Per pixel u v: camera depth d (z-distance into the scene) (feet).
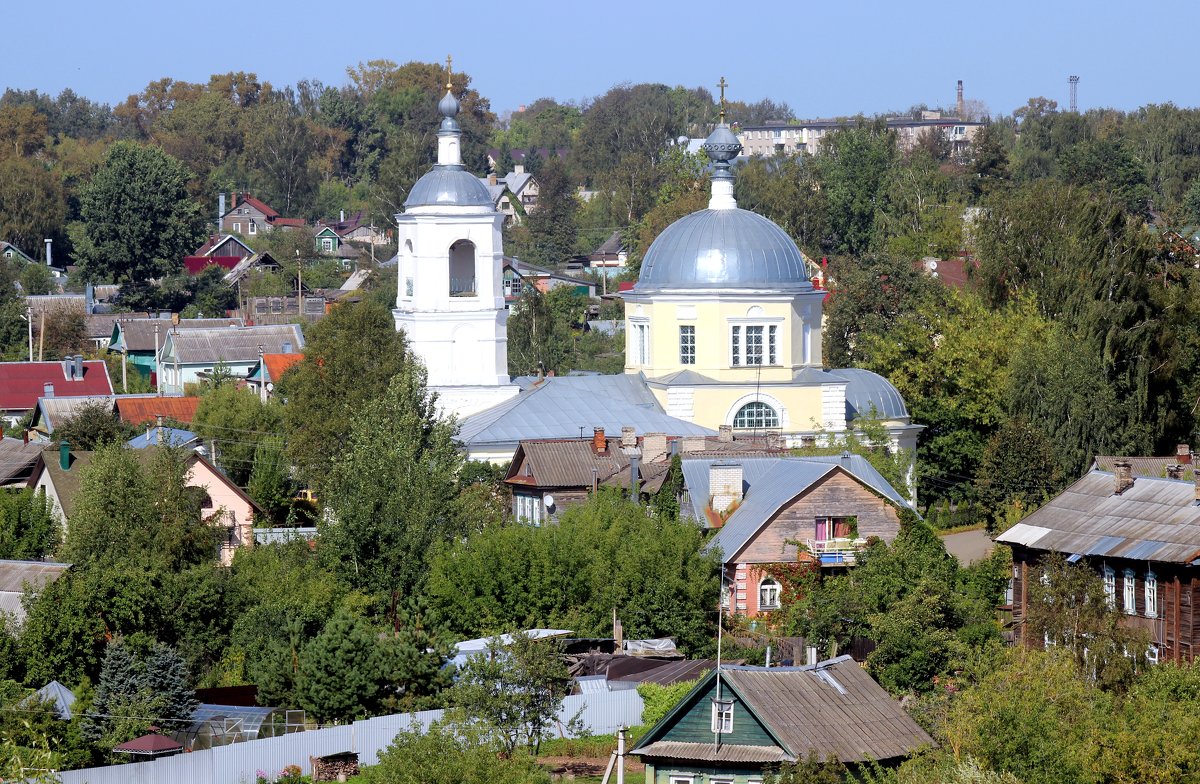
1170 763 214.48
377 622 327.26
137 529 346.74
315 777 262.67
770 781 217.15
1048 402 434.71
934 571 319.47
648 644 307.58
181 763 253.65
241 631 313.12
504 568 316.81
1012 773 214.28
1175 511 305.94
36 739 215.31
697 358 438.81
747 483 348.38
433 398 396.37
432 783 214.28
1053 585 280.31
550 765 263.08
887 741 228.84
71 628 290.56
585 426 425.28
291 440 437.17
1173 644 289.94
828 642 308.19
